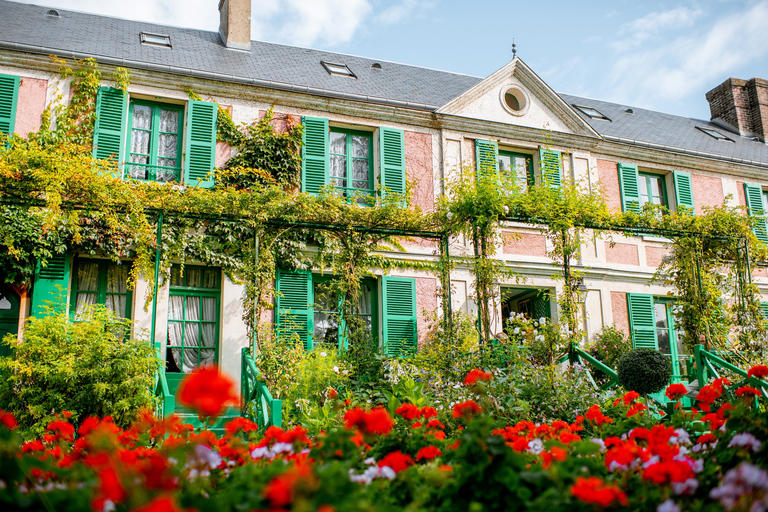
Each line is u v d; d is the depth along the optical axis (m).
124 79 9.70
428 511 2.28
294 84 11.00
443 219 8.86
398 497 2.45
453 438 3.54
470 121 11.77
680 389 4.39
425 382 7.78
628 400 5.14
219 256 9.44
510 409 6.33
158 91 10.02
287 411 6.61
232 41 11.83
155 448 3.58
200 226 9.53
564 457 2.61
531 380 7.28
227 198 7.99
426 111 11.50
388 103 11.18
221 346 9.45
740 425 2.94
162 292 9.24
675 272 10.72
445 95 12.58
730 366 8.28
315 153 10.73
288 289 9.96
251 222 8.07
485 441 2.36
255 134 10.34
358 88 11.70
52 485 2.29
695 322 9.97
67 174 7.30
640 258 12.66
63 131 9.28
